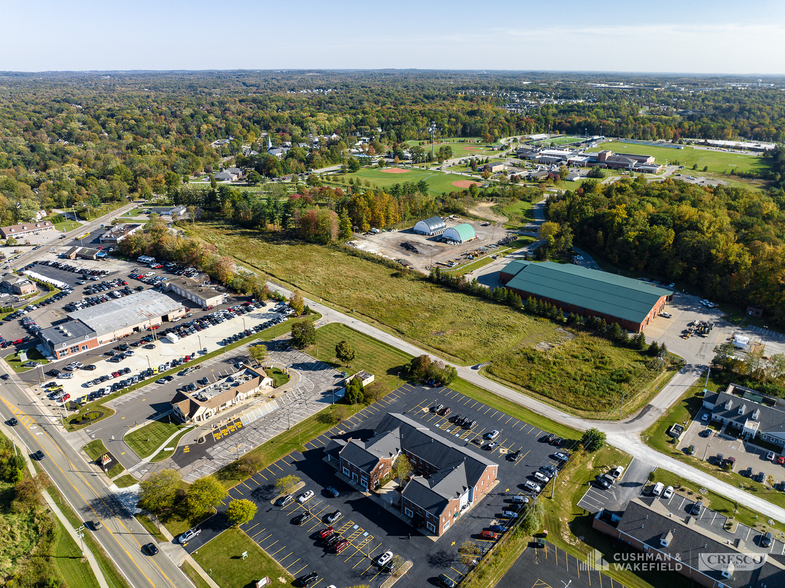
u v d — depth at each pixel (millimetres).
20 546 72938
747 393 107562
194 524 76875
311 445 94000
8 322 138750
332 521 77000
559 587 67250
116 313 136625
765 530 76000
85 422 99000
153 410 103125
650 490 83938
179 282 159875
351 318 144625
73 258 188500
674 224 185125
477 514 79062
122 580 67812
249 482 84688
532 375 117125
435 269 171875
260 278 166250
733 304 154000
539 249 190375
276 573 68688
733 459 90500
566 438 96500
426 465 86812
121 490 82875
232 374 112562
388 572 68875
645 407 106125
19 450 91312
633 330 136875
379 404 106312
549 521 77812
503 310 150500
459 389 111938
